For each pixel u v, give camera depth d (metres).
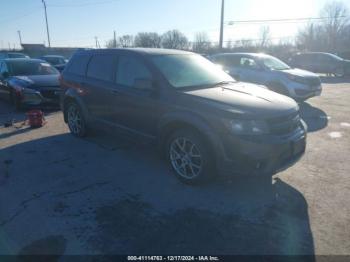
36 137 6.32
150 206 3.61
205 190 4.00
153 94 4.39
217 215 3.44
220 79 4.96
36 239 3.02
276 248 2.91
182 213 3.47
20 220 3.34
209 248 2.91
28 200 3.75
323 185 4.16
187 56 5.19
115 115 5.12
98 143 5.90
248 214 3.46
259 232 3.14
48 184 4.18
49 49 43.22
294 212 3.50
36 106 8.62
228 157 3.66
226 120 3.61
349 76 21.00
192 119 3.84
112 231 3.15
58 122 7.60
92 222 3.30
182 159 4.17
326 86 15.90
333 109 9.38
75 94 5.92
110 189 4.03
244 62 10.71
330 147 5.72
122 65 5.04
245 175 3.62
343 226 3.24
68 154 5.30
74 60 6.18
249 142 3.53
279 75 9.77
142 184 4.17
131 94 4.70
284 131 3.83
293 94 9.62
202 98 3.95
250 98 3.99
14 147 5.69
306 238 3.05
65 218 3.37
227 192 3.95
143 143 4.77
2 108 9.50
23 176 4.43
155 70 4.48
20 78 9.06
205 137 3.79
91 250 2.87
